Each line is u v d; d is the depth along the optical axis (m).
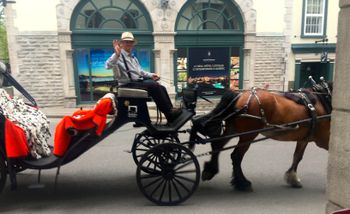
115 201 4.80
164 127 4.81
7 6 11.98
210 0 13.85
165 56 13.55
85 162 6.57
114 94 4.75
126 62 5.10
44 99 12.93
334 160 2.51
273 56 14.86
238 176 5.18
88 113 4.39
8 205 4.64
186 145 5.23
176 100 13.95
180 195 4.67
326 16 15.67
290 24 14.77
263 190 5.25
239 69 14.69
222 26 14.26
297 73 15.77
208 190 5.24
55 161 4.41
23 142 4.20
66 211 4.47
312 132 5.05
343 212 2.10
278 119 4.99
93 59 13.12
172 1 13.24
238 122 5.02
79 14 12.77
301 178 5.77
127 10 13.15
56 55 12.69
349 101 2.33
